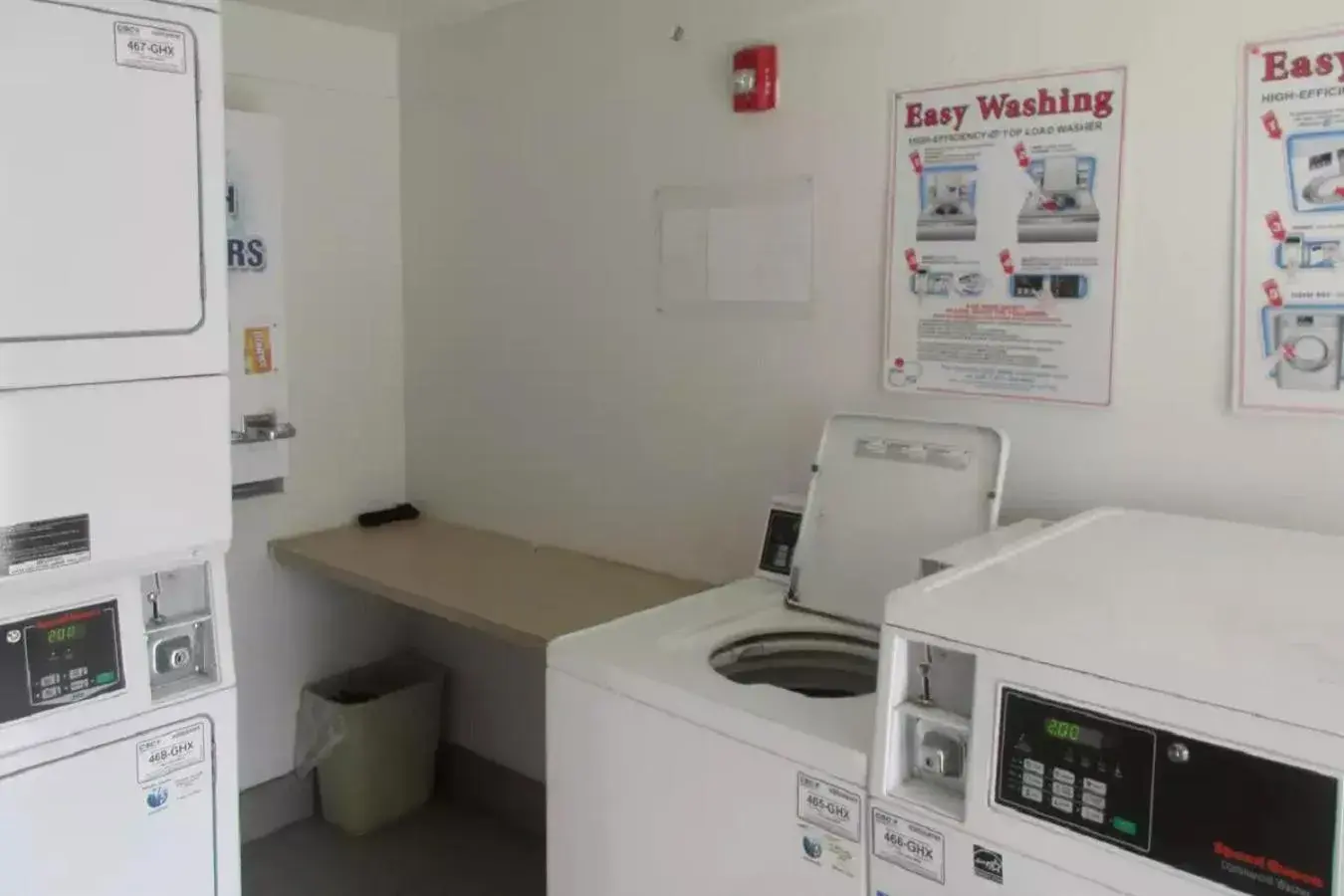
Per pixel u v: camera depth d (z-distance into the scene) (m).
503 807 3.28
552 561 2.89
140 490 1.75
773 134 2.44
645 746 1.77
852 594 2.11
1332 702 1.09
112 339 1.69
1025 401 2.13
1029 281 2.09
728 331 2.58
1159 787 1.21
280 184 2.96
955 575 1.52
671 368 2.70
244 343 2.92
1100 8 1.96
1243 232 1.84
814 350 2.43
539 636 2.30
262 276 2.94
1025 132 2.07
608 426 2.86
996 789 1.34
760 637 2.09
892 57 2.23
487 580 2.71
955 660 1.43
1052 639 1.29
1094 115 1.98
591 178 2.81
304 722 3.19
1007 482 2.17
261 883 2.92
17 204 1.57
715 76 2.52
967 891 1.38
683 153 2.61
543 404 3.01
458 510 3.28
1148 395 1.98
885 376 2.31
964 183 2.16
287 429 3.02
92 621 1.75
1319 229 1.77
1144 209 1.95
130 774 1.81
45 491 1.64
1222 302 1.88
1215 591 1.42
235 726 1.96
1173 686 1.19
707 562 2.69
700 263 2.60
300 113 3.01
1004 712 1.33
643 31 2.64
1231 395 1.88
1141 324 1.97
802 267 2.42
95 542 1.71
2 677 1.65
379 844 3.13
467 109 3.08
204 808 1.92
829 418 2.23
